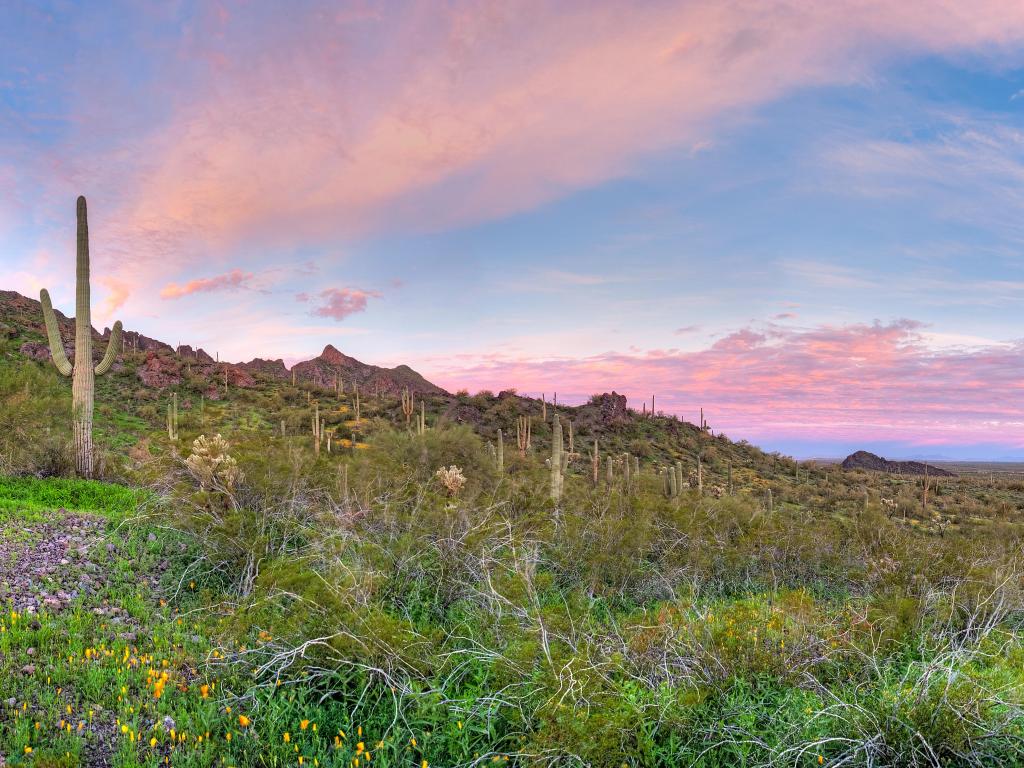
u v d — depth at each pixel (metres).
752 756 4.38
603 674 4.94
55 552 8.12
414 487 12.57
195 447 10.26
